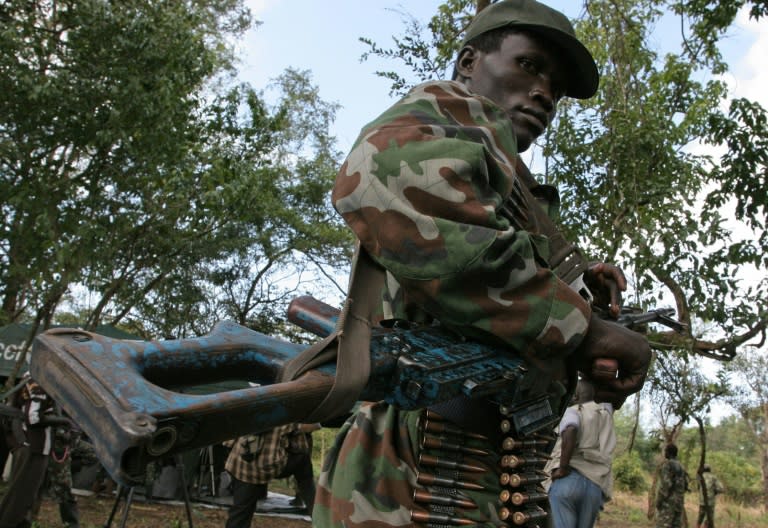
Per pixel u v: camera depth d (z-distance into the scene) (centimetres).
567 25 171
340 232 2162
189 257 1820
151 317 1891
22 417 626
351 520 154
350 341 124
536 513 155
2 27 978
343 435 177
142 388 100
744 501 3356
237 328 132
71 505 743
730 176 883
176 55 1047
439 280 128
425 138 136
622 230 802
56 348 107
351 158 138
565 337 134
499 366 140
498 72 170
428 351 136
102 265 1112
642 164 829
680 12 905
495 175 144
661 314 198
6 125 994
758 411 1942
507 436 154
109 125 1010
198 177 1134
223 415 104
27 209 973
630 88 877
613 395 148
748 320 830
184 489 658
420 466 153
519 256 132
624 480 3262
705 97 899
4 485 966
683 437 3275
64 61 1036
